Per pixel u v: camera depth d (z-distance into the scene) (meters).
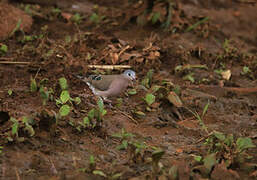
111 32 17.16
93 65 13.77
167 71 14.75
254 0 25.30
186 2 23.69
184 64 15.20
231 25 21.67
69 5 20.73
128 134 9.56
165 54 15.52
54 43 15.14
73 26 17.53
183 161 8.90
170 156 9.45
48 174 8.04
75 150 9.06
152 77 13.44
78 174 8.00
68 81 12.55
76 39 15.24
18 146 8.73
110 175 8.20
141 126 10.80
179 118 11.70
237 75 15.42
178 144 10.13
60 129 9.62
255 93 13.66
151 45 15.20
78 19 17.84
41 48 14.30
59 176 7.86
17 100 10.88
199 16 19.08
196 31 18.50
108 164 8.73
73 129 9.78
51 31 16.72
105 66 13.80
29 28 16.31
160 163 8.41
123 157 9.13
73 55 14.48
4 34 15.32
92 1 21.95
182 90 13.31
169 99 11.63
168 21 17.73
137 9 18.20
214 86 13.96
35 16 17.64
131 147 8.91
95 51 14.89
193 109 12.27
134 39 16.67
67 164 8.48
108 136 9.94
